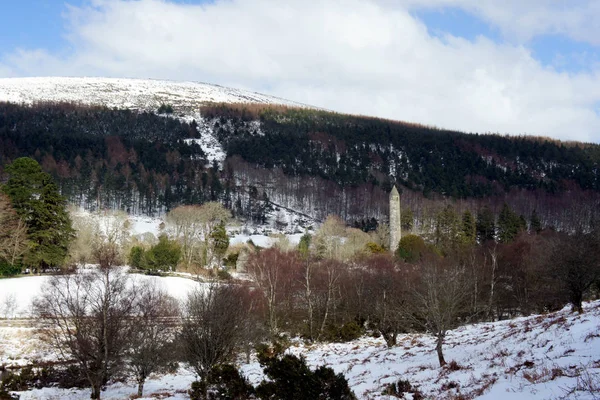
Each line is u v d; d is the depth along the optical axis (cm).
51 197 5812
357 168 19962
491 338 2369
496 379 1358
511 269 5762
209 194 15400
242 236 12144
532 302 4881
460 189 17250
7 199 5378
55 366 3077
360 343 3959
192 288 4538
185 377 3212
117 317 2447
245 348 3212
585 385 975
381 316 3481
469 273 4728
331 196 16788
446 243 9056
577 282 2517
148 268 6562
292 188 17388
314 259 6850
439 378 1695
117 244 6881
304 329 4928
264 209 15500
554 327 1923
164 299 3716
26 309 3988
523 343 1836
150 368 2552
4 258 5309
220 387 1734
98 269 3488
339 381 1432
